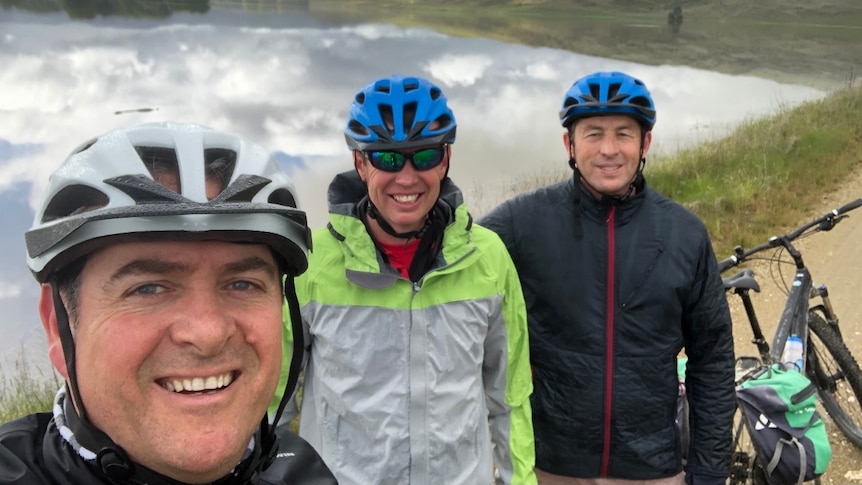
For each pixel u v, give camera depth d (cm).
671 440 233
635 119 222
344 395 183
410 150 183
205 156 95
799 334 328
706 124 1452
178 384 86
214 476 89
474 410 194
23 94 2603
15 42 4338
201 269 87
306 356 195
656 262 224
